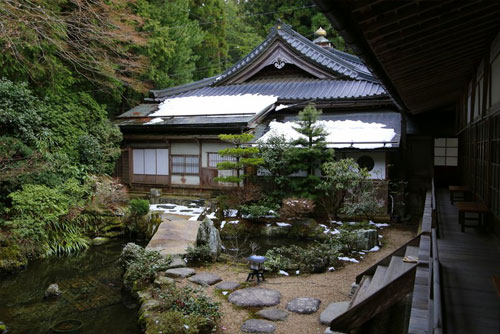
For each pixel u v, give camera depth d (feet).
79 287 26.86
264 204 43.70
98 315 22.21
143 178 57.52
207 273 26.99
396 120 51.44
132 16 43.52
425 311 12.77
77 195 41.34
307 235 38.70
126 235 41.88
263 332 18.13
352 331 18.33
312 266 27.78
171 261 28.17
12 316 22.16
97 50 44.14
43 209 35.68
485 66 22.81
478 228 24.91
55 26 35.58
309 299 21.80
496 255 18.93
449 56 21.12
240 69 66.54
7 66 38.96
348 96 53.83
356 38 12.20
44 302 24.20
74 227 38.50
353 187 42.86
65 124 46.42
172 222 39.37
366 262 29.94
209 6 83.05
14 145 36.09
